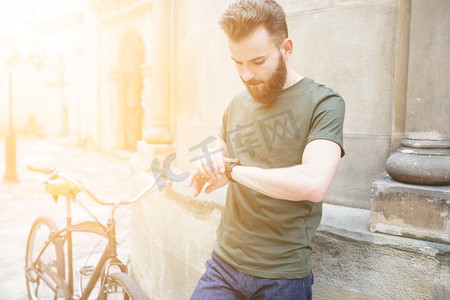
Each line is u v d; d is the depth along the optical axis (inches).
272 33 50.8
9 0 696.4
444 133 68.0
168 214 110.1
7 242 176.1
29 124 775.7
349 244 70.6
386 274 67.4
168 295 111.2
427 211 65.4
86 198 259.9
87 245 165.5
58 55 597.9
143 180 125.2
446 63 67.1
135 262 135.6
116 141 479.2
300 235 55.2
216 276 59.7
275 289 54.3
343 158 85.8
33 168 98.1
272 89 53.6
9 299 125.0
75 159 440.5
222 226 62.2
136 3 402.3
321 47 87.1
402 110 77.3
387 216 68.6
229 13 50.8
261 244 55.3
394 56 79.4
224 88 105.1
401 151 71.4
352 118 84.4
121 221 205.9
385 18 79.8
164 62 134.4
